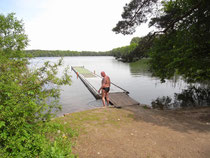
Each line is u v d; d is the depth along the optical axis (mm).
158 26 10734
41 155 2303
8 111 2025
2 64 2330
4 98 2117
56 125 3391
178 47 8727
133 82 17578
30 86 2408
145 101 10172
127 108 7164
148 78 20297
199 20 7496
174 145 3359
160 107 8797
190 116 5871
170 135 3908
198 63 7676
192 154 3012
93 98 10508
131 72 27766
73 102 9570
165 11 10164
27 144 2229
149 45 11695
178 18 9016
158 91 13000
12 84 2141
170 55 9008
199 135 3947
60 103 9281
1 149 2008
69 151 2680
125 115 5797
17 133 2100
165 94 11961
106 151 2990
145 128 4422
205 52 8023
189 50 7750
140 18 10812
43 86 2770
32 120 2547
